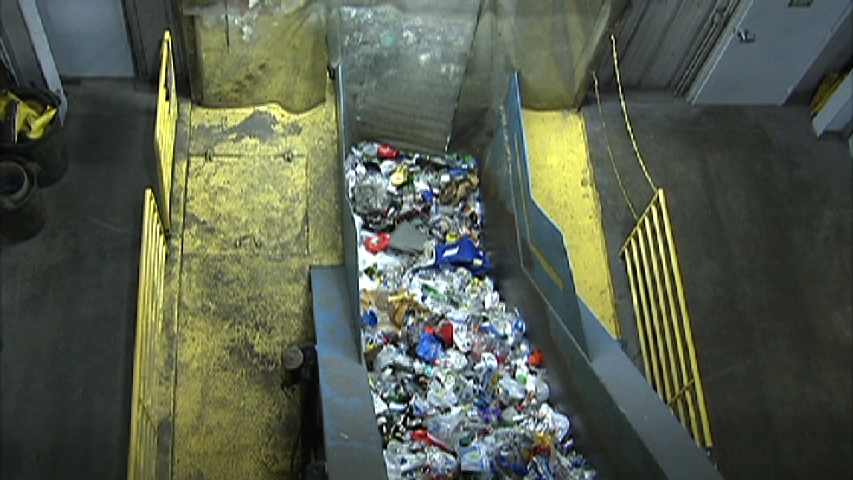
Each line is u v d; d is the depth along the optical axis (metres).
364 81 6.23
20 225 5.70
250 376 5.33
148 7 5.84
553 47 6.34
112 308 5.72
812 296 6.88
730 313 6.70
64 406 5.37
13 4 5.36
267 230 5.84
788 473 6.14
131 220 6.03
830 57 7.28
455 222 6.55
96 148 6.22
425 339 5.73
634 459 4.53
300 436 5.12
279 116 6.29
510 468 5.17
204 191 5.92
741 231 7.06
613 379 4.86
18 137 5.74
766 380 6.46
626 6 6.03
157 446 5.03
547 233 5.23
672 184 7.14
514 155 5.85
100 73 6.43
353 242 5.07
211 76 6.03
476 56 6.09
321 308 5.33
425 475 5.10
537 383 5.66
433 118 6.52
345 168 5.74
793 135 7.59
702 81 7.34
